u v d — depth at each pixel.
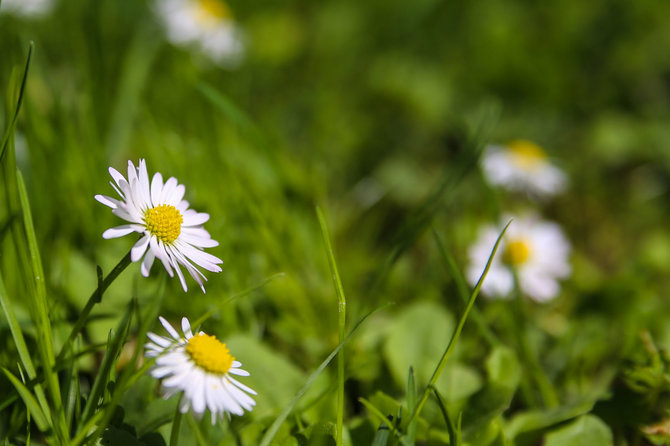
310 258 0.53
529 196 0.75
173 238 0.40
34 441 0.42
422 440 0.44
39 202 0.48
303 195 0.55
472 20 1.02
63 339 0.43
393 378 0.46
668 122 0.93
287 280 0.50
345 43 0.95
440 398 0.41
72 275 0.46
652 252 0.68
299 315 0.50
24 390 0.39
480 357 0.49
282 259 0.50
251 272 0.49
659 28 1.00
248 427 0.42
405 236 0.49
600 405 0.45
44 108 0.55
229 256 0.48
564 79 0.94
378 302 0.52
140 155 0.54
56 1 0.68
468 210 0.64
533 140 0.90
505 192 0.75
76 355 0.40
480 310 0.52
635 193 0.84
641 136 0.91
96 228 0.49
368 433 0.43
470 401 0.44
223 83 0.77
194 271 0.40
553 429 0.44
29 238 0.41
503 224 0.59
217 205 0.50
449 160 0.83
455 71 0.96
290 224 0.52
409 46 0.98
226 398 0.39
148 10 0.75
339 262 0.54
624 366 0.45
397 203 0.75
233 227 0.50
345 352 0.46
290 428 0.43
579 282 0.60
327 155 0.75
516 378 0.45
